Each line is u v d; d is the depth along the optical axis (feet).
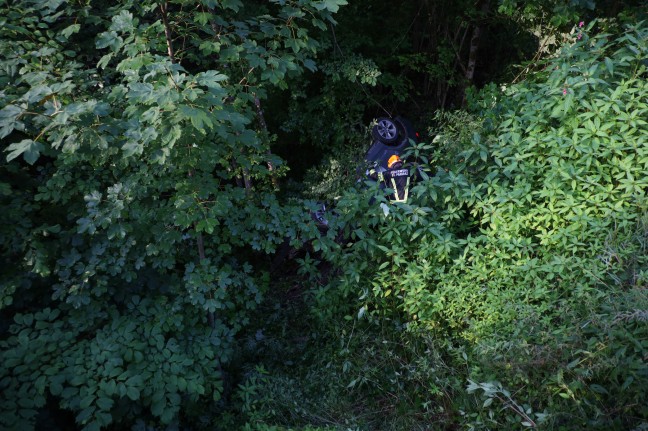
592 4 16.62
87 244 12.68
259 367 14.76
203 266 12.90
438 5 25.39
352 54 22.94
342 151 21.83
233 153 13.21
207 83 9.89
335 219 14.61
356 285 15.17
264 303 18.43
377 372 14.33
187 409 12.67
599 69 14.47
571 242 13.04
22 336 11.01
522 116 15.26
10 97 10.88
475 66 27.30
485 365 12.25
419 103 27.30
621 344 10.56
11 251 11.60
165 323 12.53
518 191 13.93
